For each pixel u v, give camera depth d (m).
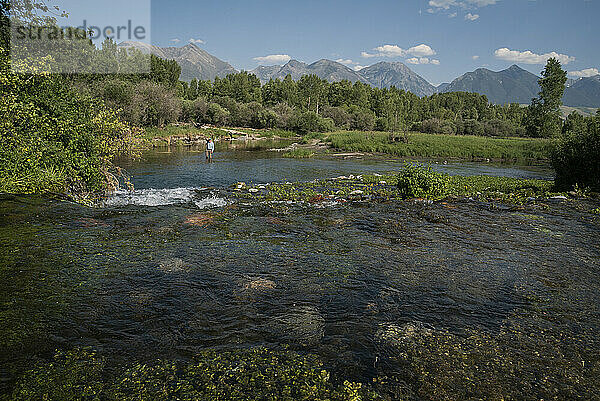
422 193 16.52
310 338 5.67
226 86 110.19
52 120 12.87
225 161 30.88
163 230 11.05
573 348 5.52
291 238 10.63
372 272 8.25
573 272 8.38
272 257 9.05
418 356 5.27
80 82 43.44
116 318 6.11
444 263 8.84
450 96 140.75
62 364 4.93
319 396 4.44
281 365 5.02
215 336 5.68
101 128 14.77
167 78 85.19
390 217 13.13
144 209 13.62
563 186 20.14
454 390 4.60
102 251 9.11
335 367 5.01
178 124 68.69
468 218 13.09
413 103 121.81
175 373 4.81
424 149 41.88
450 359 5.22
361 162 32.69
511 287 7.59
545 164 35.56
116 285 7.30
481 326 6.11
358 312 6.49
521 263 8.91
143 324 5.96
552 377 4.87
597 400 4.46
